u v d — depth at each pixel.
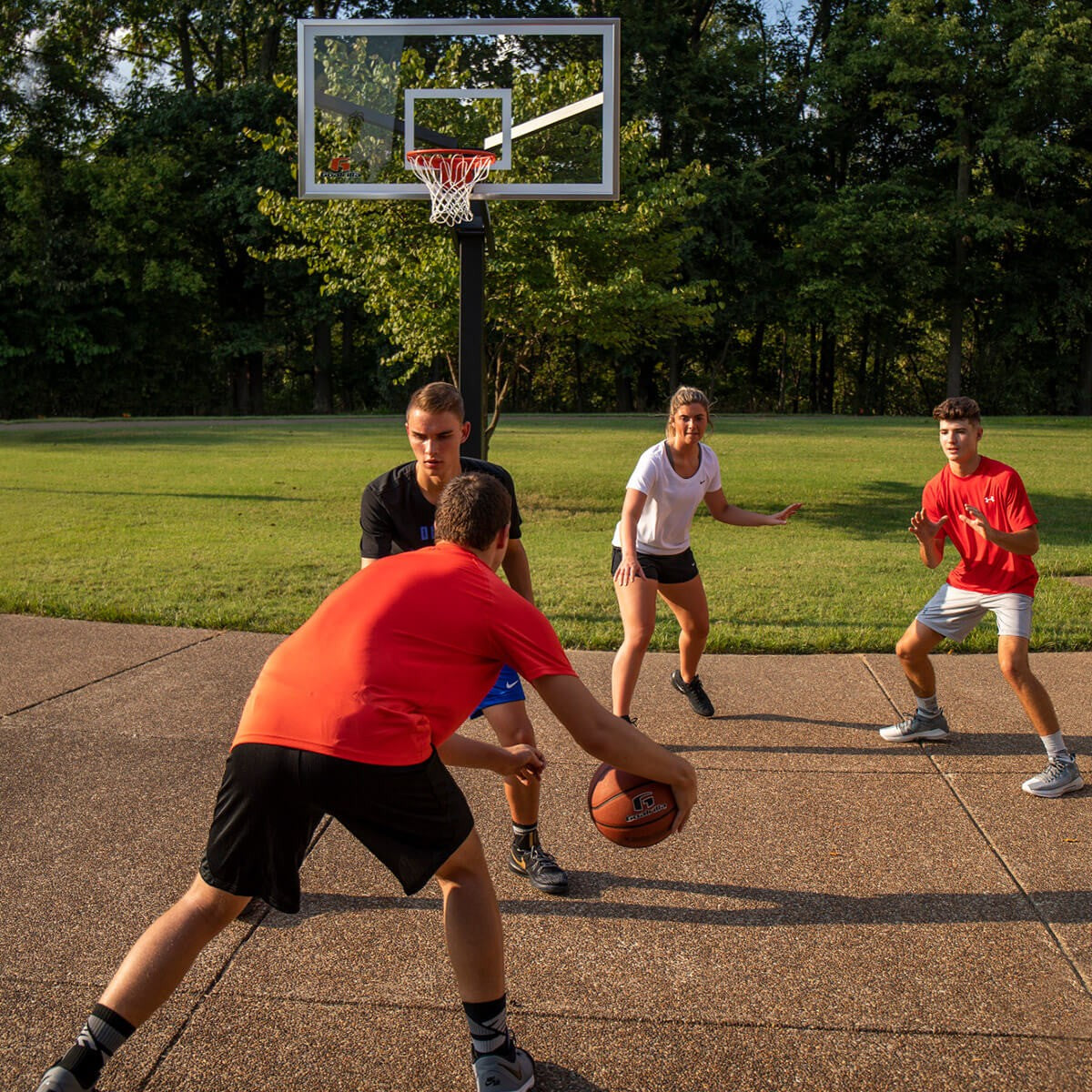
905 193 35.22
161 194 34.00
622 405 39.53
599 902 3.54
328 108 8.26
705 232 35.81
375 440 21.14
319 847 3.93
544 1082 2.66
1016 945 3.27
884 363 41.81
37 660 6.28
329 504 12.92
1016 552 4.32
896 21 34.50
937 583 8.77
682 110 34.62
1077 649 6.70
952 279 36.50
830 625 7.29
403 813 2.44
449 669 2.50
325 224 12.28
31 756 4.73
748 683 5.96
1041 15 34.34
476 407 6.24
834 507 13.41
